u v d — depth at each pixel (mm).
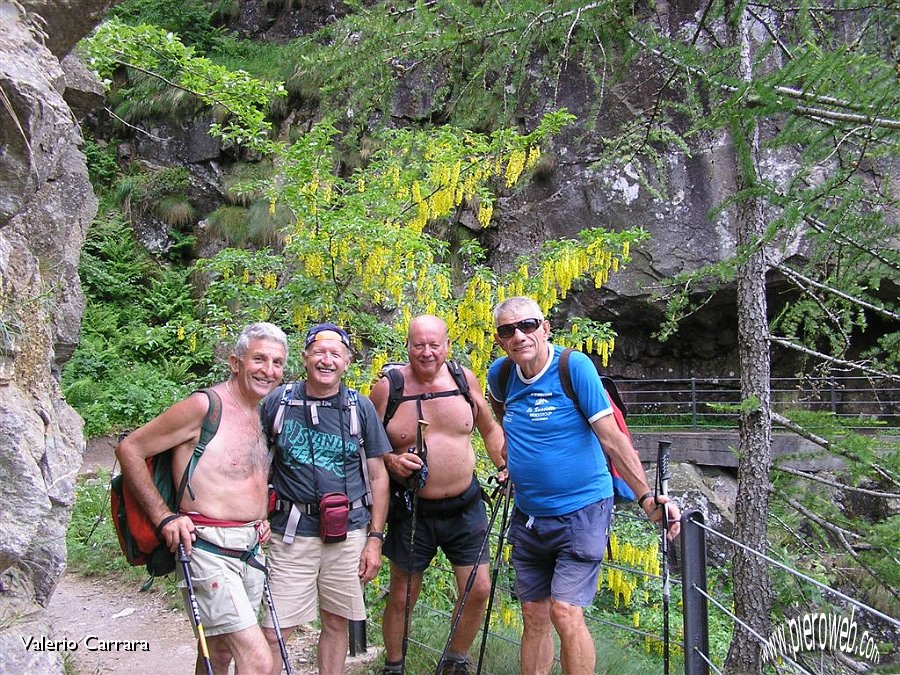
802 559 5738
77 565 6480
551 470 3344
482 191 6762
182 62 6180
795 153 7074
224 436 2945
